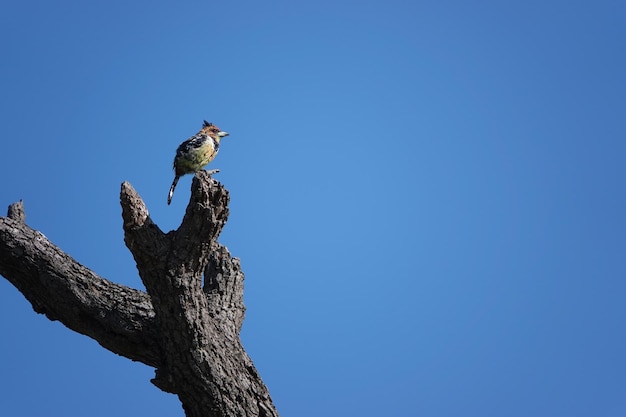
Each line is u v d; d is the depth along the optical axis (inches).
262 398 437.4
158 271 403.9
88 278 478.6
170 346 426.9
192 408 436.8
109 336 464.8
